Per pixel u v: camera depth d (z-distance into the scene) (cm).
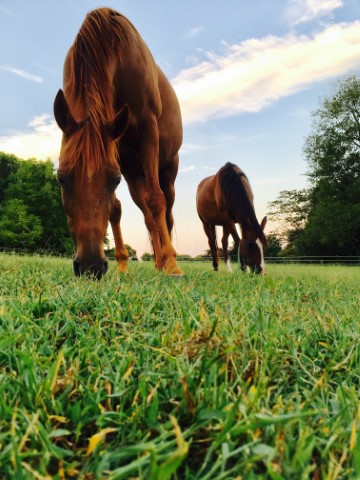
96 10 393
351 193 3105
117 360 122
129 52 396
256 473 70
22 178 3350
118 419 90
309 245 3247
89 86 338
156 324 174
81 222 302
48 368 115
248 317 172
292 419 72
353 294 309
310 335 161
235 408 74
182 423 90
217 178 898
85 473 68
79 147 306
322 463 74
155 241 530
